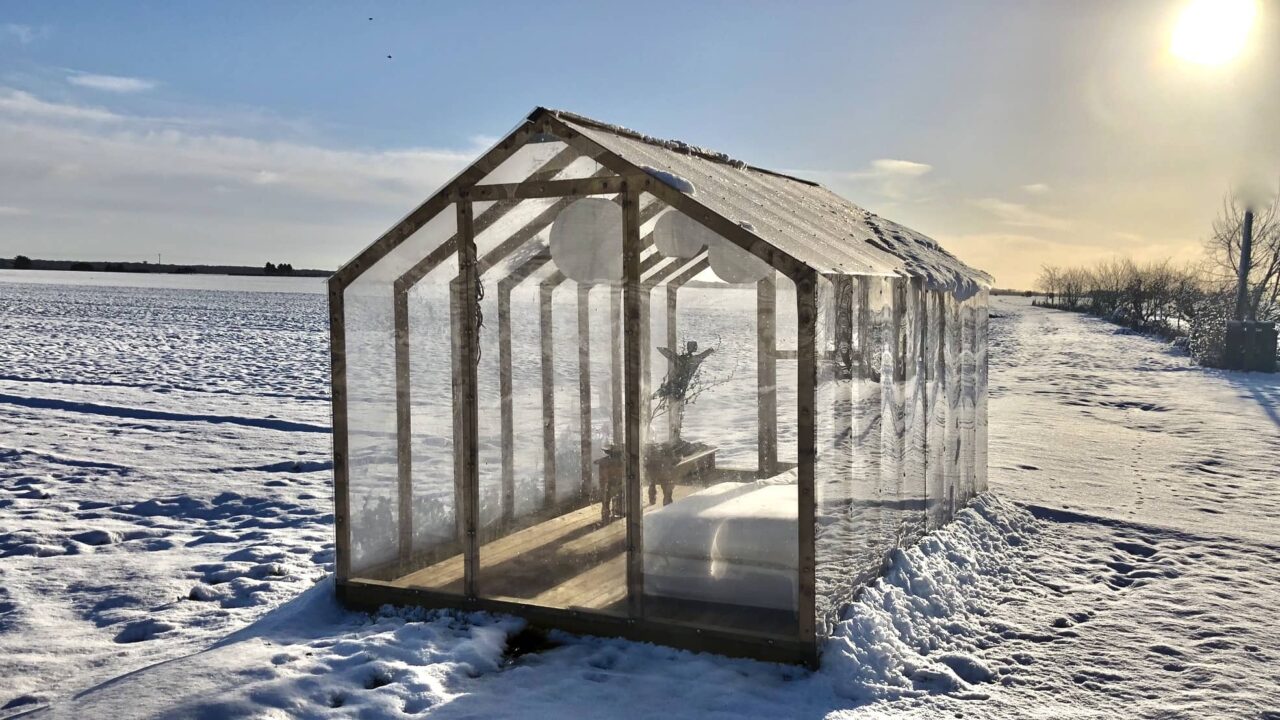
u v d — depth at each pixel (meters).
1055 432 14.19
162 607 5.82
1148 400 18.34
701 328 5.31
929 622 5.52
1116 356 29.72
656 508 5.17
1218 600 6.28
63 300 52.88
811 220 6.58
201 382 19.00
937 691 4.66
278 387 18.58
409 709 4.23
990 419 15.71
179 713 4.12
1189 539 7.90
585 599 5.33
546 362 6.58
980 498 8.59
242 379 19.73
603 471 6.26
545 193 5.18
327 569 6.64
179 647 5.11
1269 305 30.03
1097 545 7.71
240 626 5.43
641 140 6.15
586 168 5.12
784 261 4.63
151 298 59.38
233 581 6.30
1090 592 6.45
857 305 5.24
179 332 32.81
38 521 7.98
